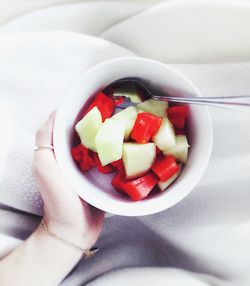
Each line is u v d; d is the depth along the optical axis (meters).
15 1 0.49
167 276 0.49
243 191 0.49
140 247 0.52
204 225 0.50
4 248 0.49
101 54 0.49
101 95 0.42
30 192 0.50
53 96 0.49
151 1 0.49
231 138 0.49
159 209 0.40
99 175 0.44
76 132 0.43
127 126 0.41
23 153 0.50
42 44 0.49
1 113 0.50
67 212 0.44
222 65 0.49
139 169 0.41
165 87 0.42
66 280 0.51
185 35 0.49
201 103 0.40
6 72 0.49
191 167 0.41
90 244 0.47
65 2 0.50
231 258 0.49
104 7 0.50
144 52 0.50
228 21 0.48
